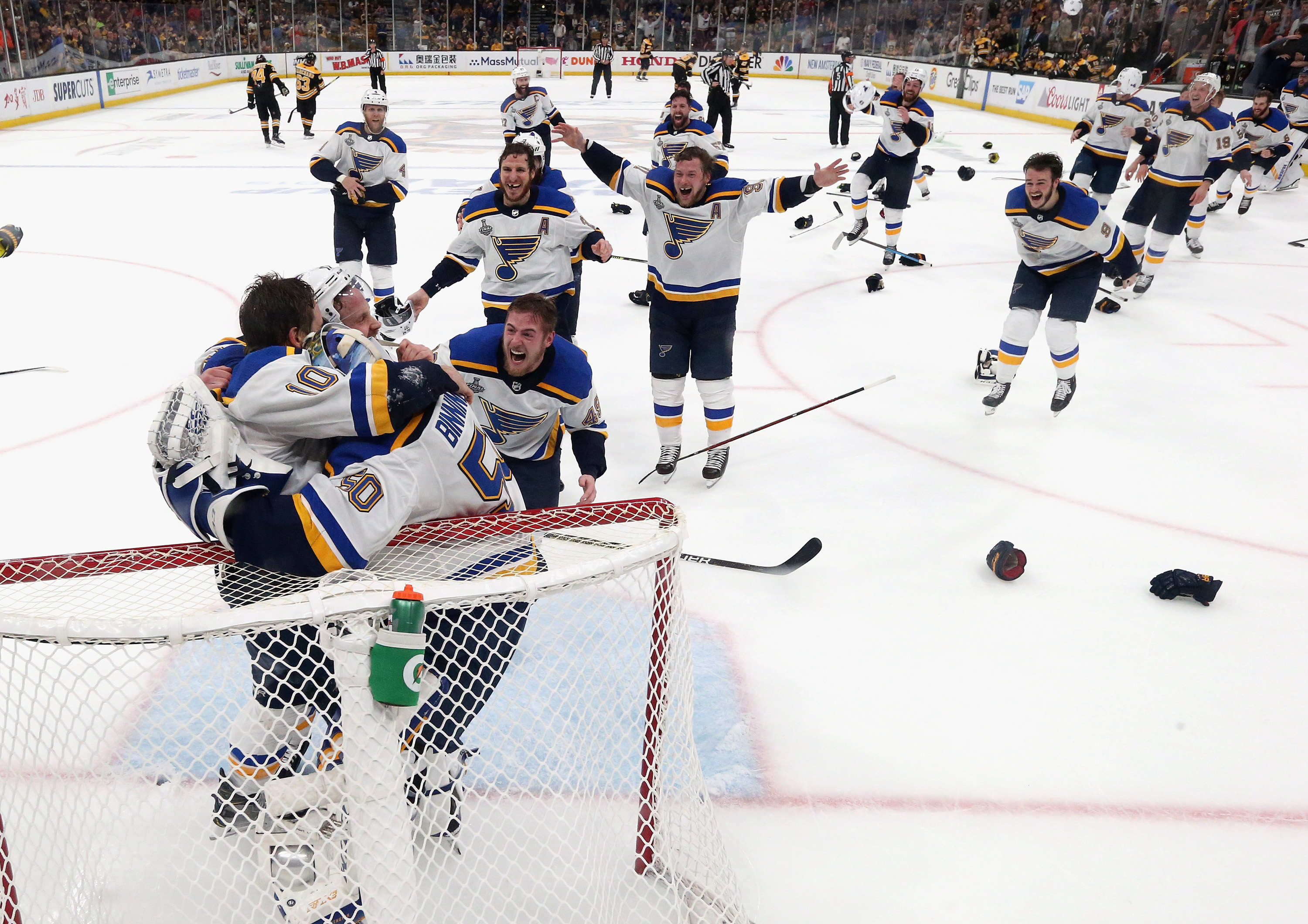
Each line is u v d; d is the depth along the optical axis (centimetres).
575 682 216
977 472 447
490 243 416
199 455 178
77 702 231
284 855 170
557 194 414
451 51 2973
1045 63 1911
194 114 1945
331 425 183
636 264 839
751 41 2964
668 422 423
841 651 303
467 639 180
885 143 809
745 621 319
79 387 526
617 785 221
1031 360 612
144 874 189
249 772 181
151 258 820
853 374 582
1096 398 547
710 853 201
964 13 2222
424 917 178
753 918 202
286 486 188
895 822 231
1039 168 449
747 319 694
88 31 2009
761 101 2314
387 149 632
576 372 293
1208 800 242
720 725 264
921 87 780
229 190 1147
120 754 209
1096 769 252
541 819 209
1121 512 409
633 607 276
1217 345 645
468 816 207
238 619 146
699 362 413
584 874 196
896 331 669
